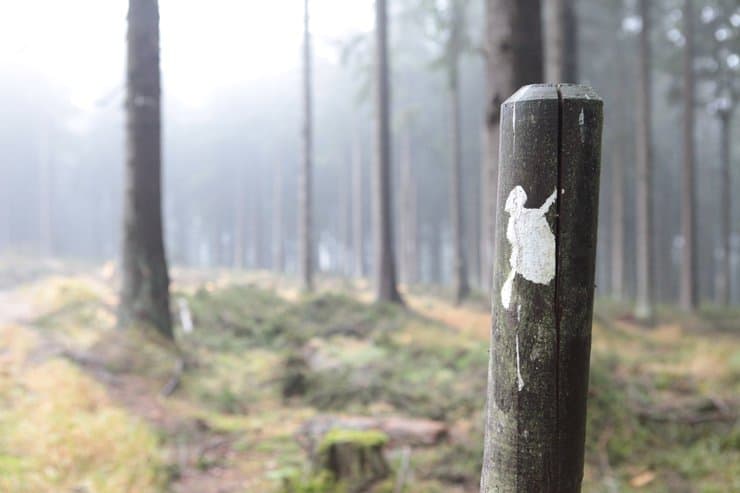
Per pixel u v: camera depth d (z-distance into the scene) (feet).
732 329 54.08
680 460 18.31
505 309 5.03
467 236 126.62
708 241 114.42
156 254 29.37
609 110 88.28
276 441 19.35
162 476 15.60
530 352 4.88
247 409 23.00
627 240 108.06
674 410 21.45
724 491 16.21
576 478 4.98
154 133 29.68
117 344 26.12
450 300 62.69
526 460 4.93
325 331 36.24
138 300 28.73
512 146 4.92
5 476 13.74
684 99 69.46
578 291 4.84
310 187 58.59
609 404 20.93
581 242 4.81
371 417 21.76
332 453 16.14
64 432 16.37
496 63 20.26
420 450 18.61
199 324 34.55
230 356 30.30
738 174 110.42
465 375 25.76
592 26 77.36
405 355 29.96
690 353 34.35
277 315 37.76
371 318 40.55
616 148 80.94
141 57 29.40
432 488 15.97
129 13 29.09
